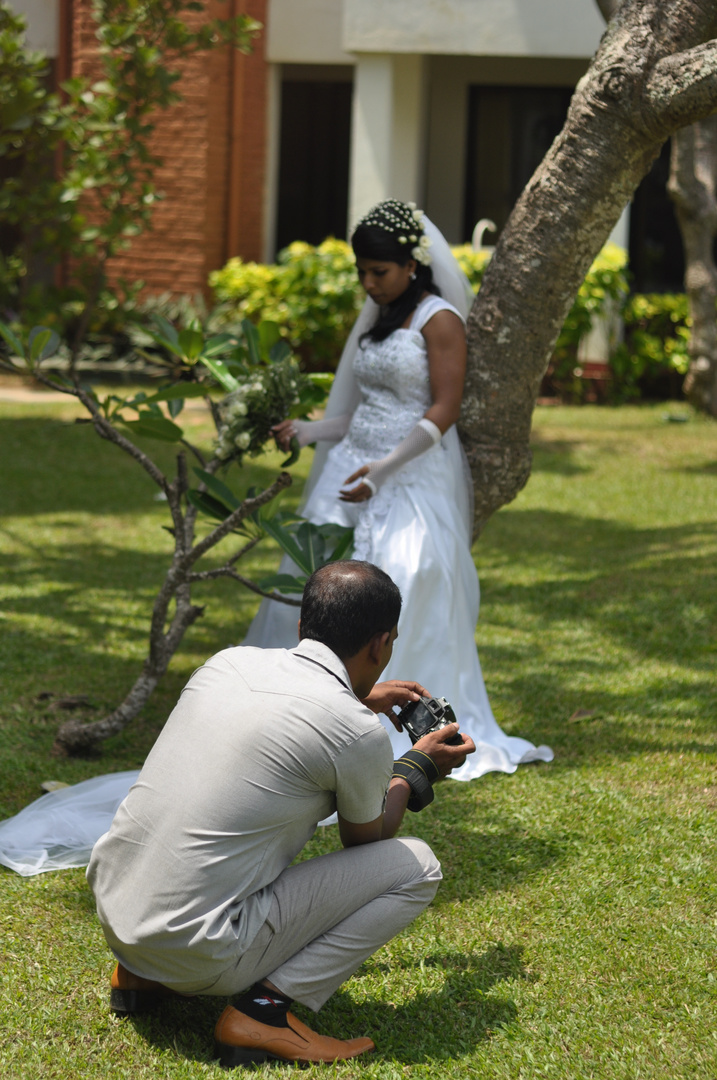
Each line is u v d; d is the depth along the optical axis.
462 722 3.83
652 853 3.13
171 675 4.57
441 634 3.77
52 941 2.70
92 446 9.05
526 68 12.49
